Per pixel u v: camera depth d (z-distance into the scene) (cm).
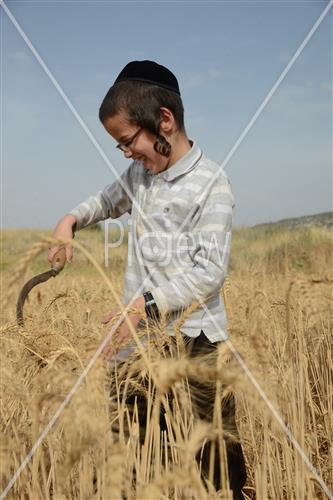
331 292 321
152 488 122
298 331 287
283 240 1298
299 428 232
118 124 249
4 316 269
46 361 185
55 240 127
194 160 259
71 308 279
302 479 217
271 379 167
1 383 183
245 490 278
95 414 151
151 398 191
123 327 195
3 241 1208
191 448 127
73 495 205
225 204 250
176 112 254
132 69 250
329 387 313
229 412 232
